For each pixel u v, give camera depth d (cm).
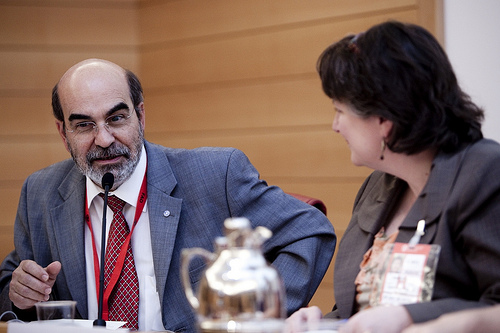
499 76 297
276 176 373
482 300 119
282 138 371
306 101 363
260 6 378
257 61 380
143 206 198
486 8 299
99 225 201
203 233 198
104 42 416
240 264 108
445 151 134
